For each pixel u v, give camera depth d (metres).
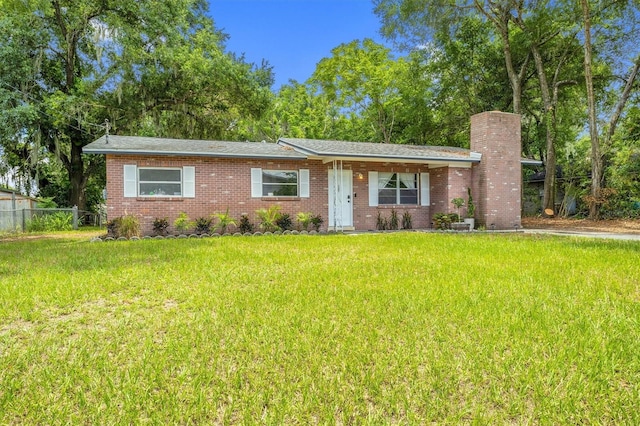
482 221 14.98
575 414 2.18
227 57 21.59
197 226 12.61
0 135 16.72
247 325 3.54
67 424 2.11
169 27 20.02
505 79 21.98
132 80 19.61
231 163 13.31
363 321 3.66
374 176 15.23
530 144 24.91
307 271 5.91
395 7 20.89
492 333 3.32
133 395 2.37
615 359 2.80
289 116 35.53
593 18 18.53
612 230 14.10
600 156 17.58
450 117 24.77
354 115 34.22
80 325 3.64
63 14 19.03
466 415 2.20
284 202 13.95
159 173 12.61
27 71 17.19
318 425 2.11
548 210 20.05
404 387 2.47
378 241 10.08
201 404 2.27
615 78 20.09
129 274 5.67
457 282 5.11
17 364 2.81
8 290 4.73
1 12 17.11
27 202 18.38
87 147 11.73
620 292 4.62
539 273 5.65
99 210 24.58
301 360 2.84
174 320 3.71
